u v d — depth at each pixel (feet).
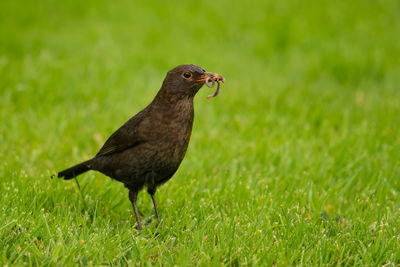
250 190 28.84
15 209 23.34
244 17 78.95
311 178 31.81
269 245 21.88
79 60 55.62
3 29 65.67
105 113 42.80
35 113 41.52
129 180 24.23
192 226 23.61
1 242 20.63
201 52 62.75
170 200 27.94
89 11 78.69
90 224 24.13
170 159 23.58
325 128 41.09
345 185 30.89
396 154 35.06
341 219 26.21
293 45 68.90
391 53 64.49
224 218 24.44
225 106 46.34
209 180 30.48
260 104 46.88
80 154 34.99
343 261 21.26
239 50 67.77
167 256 21.07
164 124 23.13
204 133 39.58
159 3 84.58
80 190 26.96
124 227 23.93
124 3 83.71
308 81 56.90
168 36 69.46
